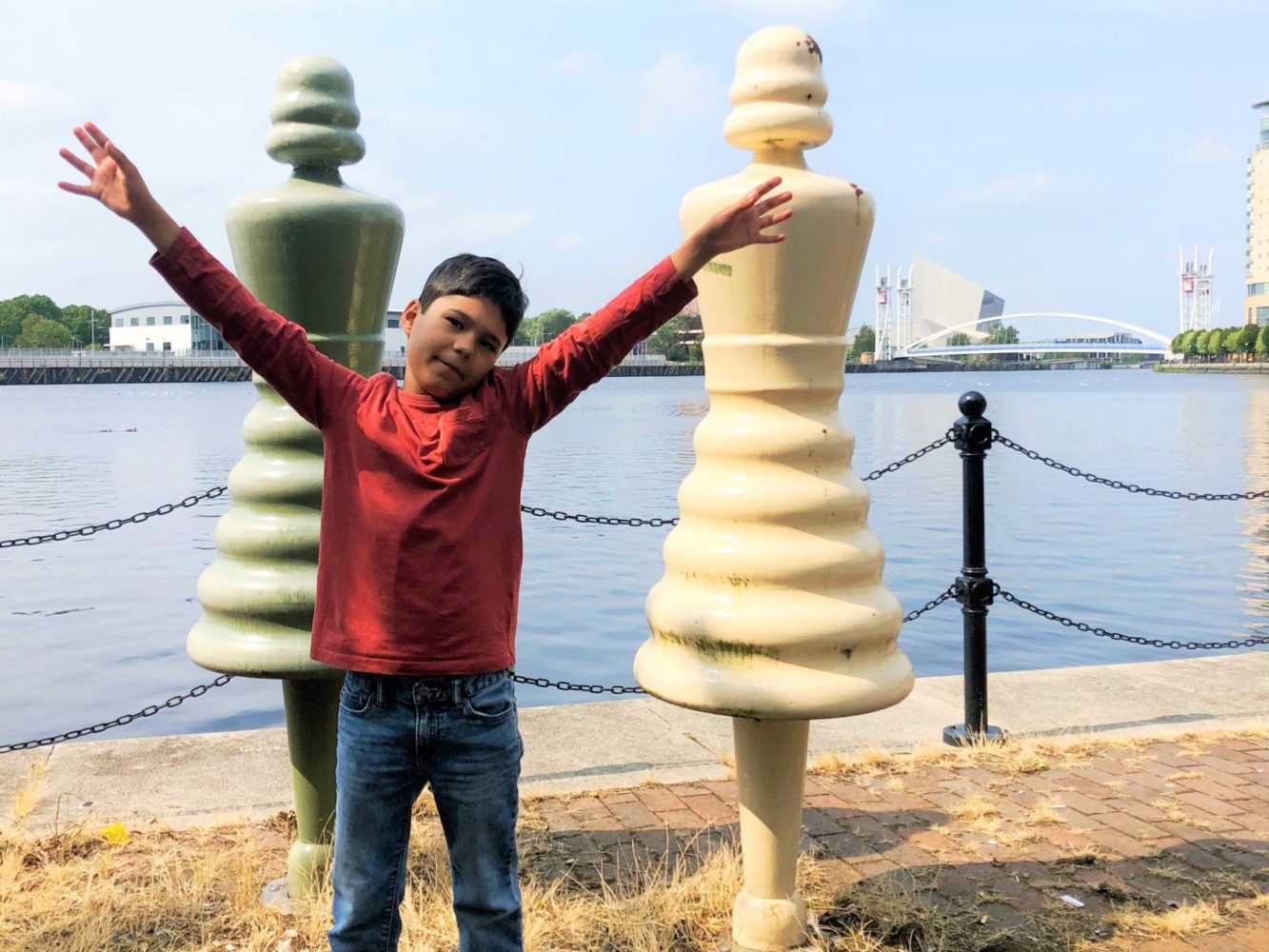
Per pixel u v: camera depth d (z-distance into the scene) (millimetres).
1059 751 4898
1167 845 3879
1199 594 12070
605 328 2486
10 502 19984
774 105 2902
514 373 2539
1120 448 30031
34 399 74875
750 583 2848
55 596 12219
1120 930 3285
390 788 2432
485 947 2492
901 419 45844
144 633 10484
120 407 61781
